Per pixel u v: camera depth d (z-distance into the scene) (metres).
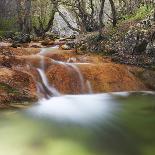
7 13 32.28
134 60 14.42
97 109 10.18
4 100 9.87
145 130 8.33
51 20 30.67
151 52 14.27
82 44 16.98
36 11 34.28
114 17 19.09
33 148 7.01
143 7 19.42
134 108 10.34
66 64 12.74
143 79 13.16
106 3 33.91
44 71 12.24
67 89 11.80
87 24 26.33
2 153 6.75
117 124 8.81
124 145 7.35
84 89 12.02
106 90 12.20
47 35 28.02
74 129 8.29
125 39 15.29
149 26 15.20
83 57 14.34
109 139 7.70
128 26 16.50
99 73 12.58
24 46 17.36
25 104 10.00
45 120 8.84
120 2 29.86
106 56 15.12
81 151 6.93
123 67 13.36
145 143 7.48
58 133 7.96
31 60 12.62
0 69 11.48
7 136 7.66
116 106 10.59
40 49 15.77
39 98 10.65
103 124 8.78
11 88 10.50
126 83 12.66
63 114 9.46
